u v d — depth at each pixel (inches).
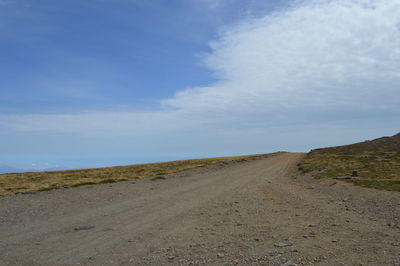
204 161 3250.5
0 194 858.1
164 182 1181.1
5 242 347.6
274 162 2726.4
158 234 373.4
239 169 1927.9
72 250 311.3
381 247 285.0
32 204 644.1
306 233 353.1
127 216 502.6
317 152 4065.0
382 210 493.7
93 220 470.3
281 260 253.6
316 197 703.1
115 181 1259.2
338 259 254.1
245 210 538.0
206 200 684.1
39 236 373.1
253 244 309.4
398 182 870.4
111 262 270.5
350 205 564.7
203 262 259.8
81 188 979.9
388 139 4367.6
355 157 2603.3
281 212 510.9
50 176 1798.7
